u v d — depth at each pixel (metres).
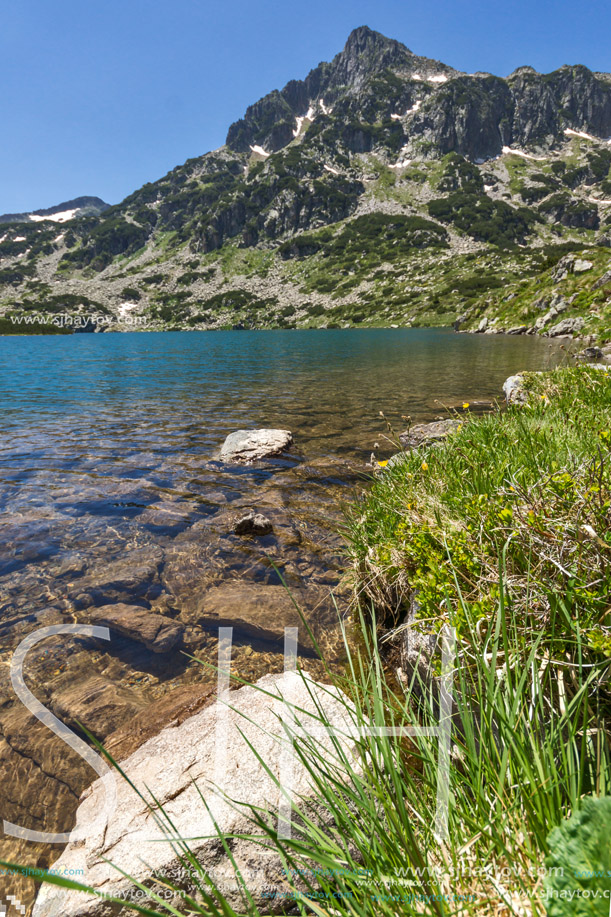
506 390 13.22
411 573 3.38
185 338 89.12
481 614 2.22
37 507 6.99
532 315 62.59
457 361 29.31
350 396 17.34
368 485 7.67
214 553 5.52
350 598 4.42
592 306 49.34
